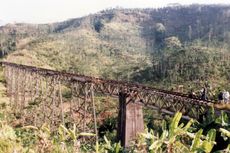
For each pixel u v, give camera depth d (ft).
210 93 84.89
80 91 118.62
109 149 18.06
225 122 20.12
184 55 472.03
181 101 75.36
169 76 414.41
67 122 138.31
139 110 101.91
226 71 379.96
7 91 254.68
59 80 133.69
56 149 18.53
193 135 14.97
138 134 16.17
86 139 107.65
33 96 188.03
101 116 191.93
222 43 650.02
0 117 42.91
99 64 649.20
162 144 15.47
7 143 27.27
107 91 108.27
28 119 175.63
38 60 519.19
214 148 22.30
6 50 606.96
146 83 442.50
